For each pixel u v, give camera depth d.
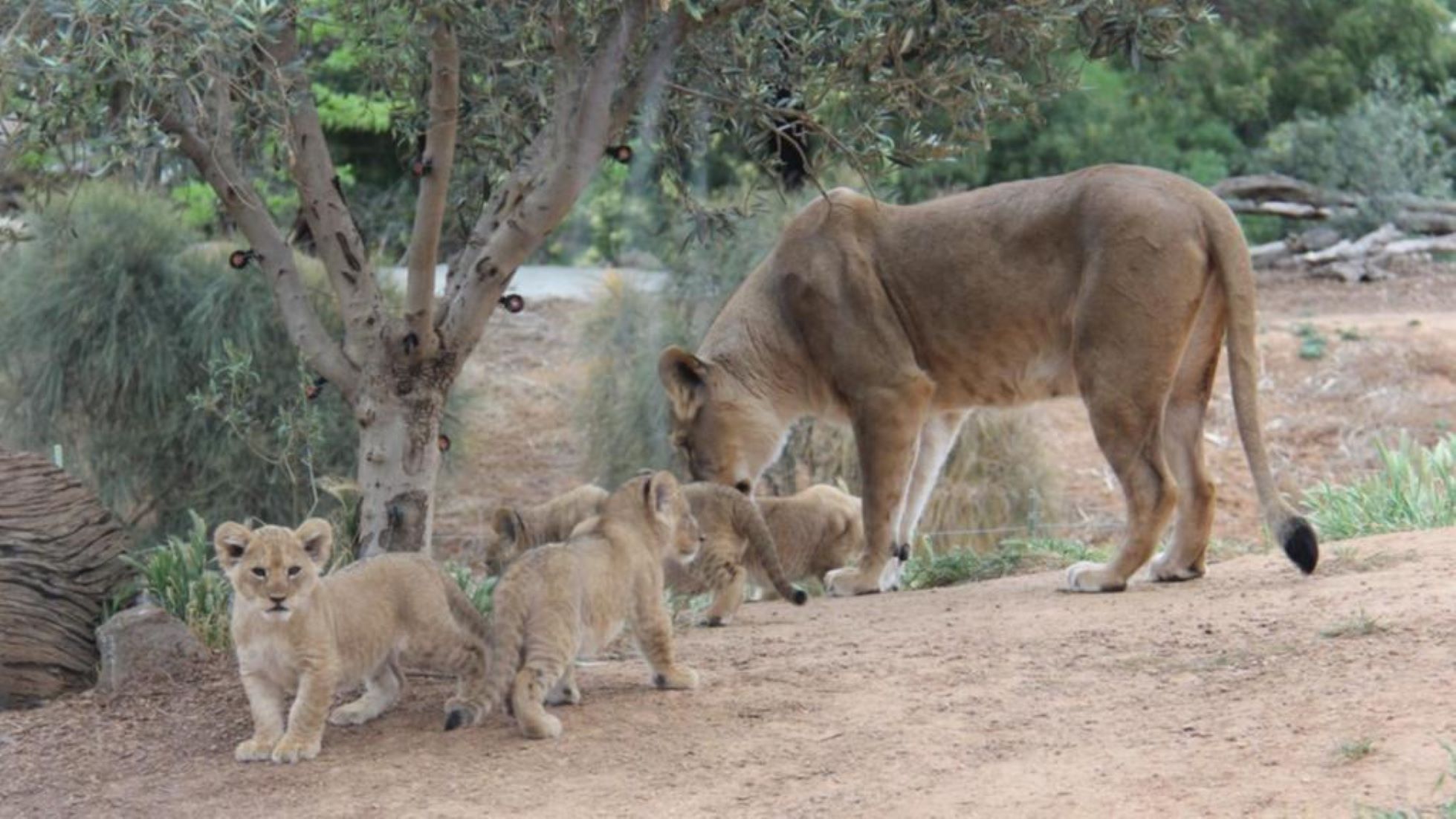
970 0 11.34
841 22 11.72
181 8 10.02
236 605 10.30
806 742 9.81
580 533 11.02
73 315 22.03
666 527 11.23
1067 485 25.38
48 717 11.59
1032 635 11.64
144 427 22.16
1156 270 12.85
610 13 11.27
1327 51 37.62
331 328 22.47
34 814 9.80
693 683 11.09
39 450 22.33
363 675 10.62
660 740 10.08
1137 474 13.04
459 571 14.23
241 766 10.20
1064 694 10.18
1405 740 8.49
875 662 11.36
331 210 12.38
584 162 11.69
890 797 8.76
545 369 29.45
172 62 10.19
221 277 22.28
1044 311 13.63
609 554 10.77
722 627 13.45
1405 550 13.38
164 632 12.18
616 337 24.34
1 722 11.56
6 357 22.39
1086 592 13.23
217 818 9.44
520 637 10.42
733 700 10.77
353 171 31.73
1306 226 38.38
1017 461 22.30
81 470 22.31
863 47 11.30
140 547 20.97
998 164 34.56
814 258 14.69
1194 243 12.88
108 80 10.16
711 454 15.10
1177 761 8.73
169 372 21.92
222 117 11.38
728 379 15.05
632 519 11.09
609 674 11.80
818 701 10.57
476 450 26.17
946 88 11.34
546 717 10.30
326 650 10.23
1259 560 14.28
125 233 22.23
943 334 14.17
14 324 22.23
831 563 16.48
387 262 27.53
